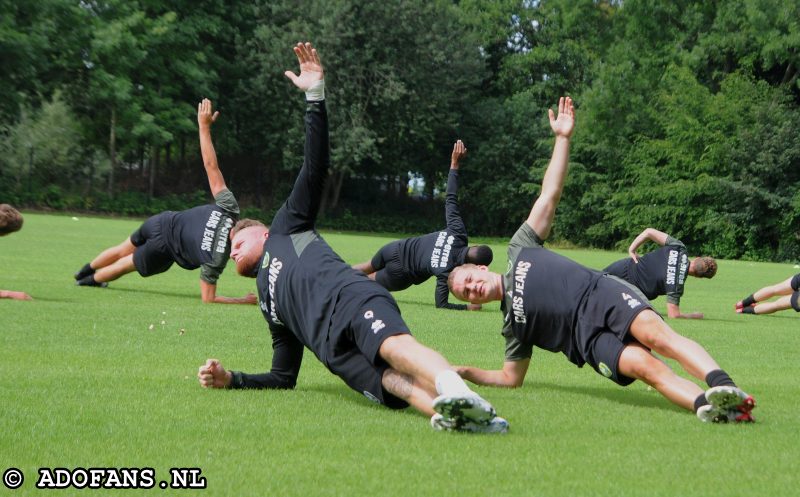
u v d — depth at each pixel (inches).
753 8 1812.3
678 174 1847.9
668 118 1886.1
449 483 140.9
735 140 1758.1
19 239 918.4
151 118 1811.0
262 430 177.2
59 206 1800.0
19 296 425.4
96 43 1750.7
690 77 1835.6
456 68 2100.1
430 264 475.2
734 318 539.5
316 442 167.8
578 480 144.2
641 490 138.9
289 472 145.9
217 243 460.8
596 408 213.9
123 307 419.5
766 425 193.5
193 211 471.5
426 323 432.8
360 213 2231.8
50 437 166.6
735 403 191.2
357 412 198.7
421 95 2039.9
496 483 141.4
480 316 477.7
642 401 228.4
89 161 1919.3
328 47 1936.5
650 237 526.0
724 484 143.3
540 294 219.8
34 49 1697.8
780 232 1722.4
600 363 211.2
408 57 2033.7
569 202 2069.4
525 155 2215.8
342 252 1016.9
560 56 2336.4
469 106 2215.8
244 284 613.3
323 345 200.2
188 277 651.5
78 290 490.9
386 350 187.3
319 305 200.1
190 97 2043.6
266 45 1968.5
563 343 220.1
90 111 1930.4
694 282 926.4
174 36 1871.3
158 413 190.5
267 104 2015.3
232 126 2117.4
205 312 416.5
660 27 2027.6
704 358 198.1
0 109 1711.4
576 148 2063.2
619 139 1998.0
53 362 258.5
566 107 237.5
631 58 2005.4
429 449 163.5
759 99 1791.3
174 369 254.5
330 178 2172.7
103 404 198.1
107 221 1502.2
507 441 171.9
